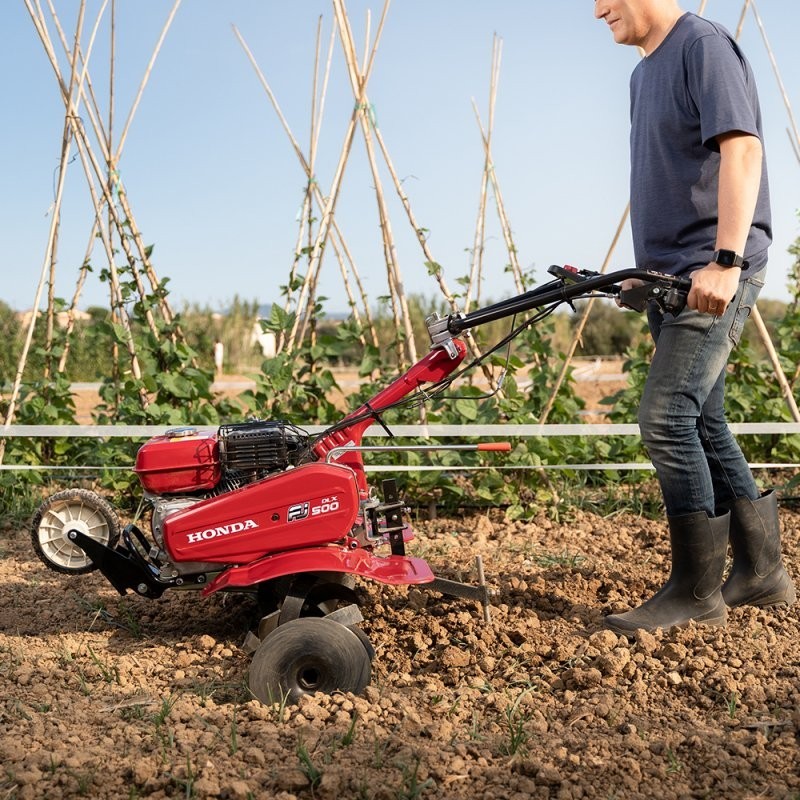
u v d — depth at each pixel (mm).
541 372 6867
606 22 3754
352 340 6887
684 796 2658
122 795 2672
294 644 3219
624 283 3797
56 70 6723
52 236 6910
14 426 6531
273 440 3641
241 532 3479
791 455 6844
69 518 4336
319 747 2926
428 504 6336
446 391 6746
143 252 6934
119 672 3582
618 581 4543
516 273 7488
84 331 7762
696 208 3584
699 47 3469
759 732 2955
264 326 6777
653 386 3660
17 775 2693
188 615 4301
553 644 3744
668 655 3568
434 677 3521
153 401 7109
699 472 3719
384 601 4305
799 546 5203
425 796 2666
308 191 7031
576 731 3070
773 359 6418
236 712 3178
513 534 5777
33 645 3920
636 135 3779
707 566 3777
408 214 6578
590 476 6770
